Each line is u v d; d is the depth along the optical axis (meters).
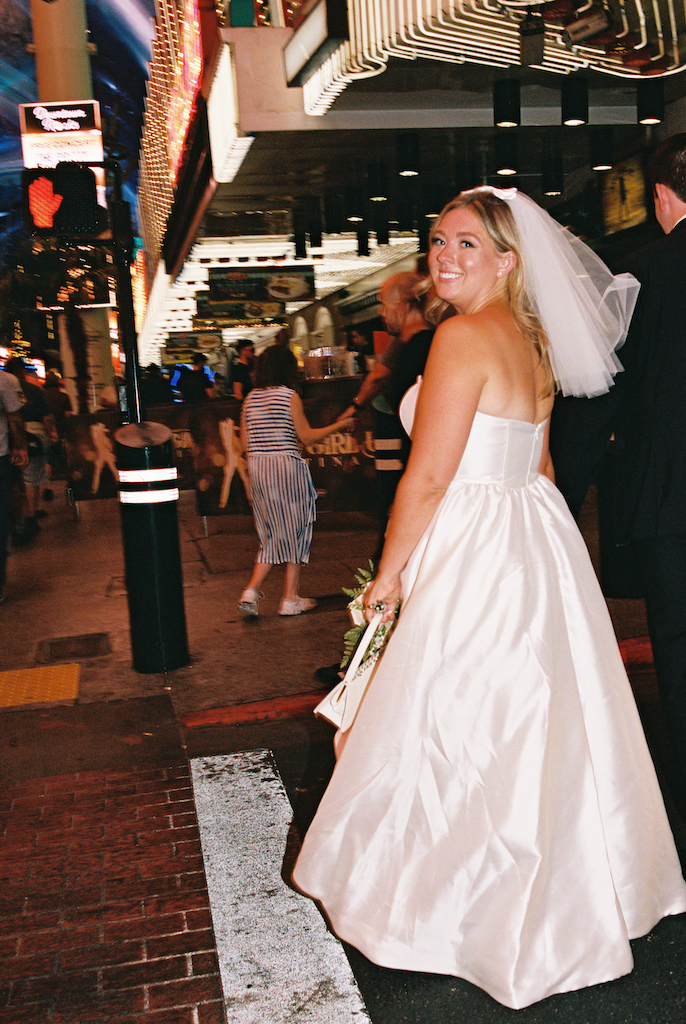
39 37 18.08
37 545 9.56
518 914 2.06
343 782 2.27
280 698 4.38
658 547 2.52
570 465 2.62
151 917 2.58
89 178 4.63
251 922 2.53
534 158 9.66
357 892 2.23
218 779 3.49
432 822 2.16
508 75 7.23
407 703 2.19
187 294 20.83
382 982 2.23
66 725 4.16
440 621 2.18
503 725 2.11
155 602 4.85
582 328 2.33
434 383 2.14
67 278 6.10
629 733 2.29
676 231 2.46
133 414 4.93
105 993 2.26
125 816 3.21
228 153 9.20
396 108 8.08
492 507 2.21
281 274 16.91
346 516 9.32
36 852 2.97
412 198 11.75
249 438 5.81
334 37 6.48
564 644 2.20
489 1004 2.13
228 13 7.93
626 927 2.19
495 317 2.22
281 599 6.45
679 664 2.51
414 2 5.66
